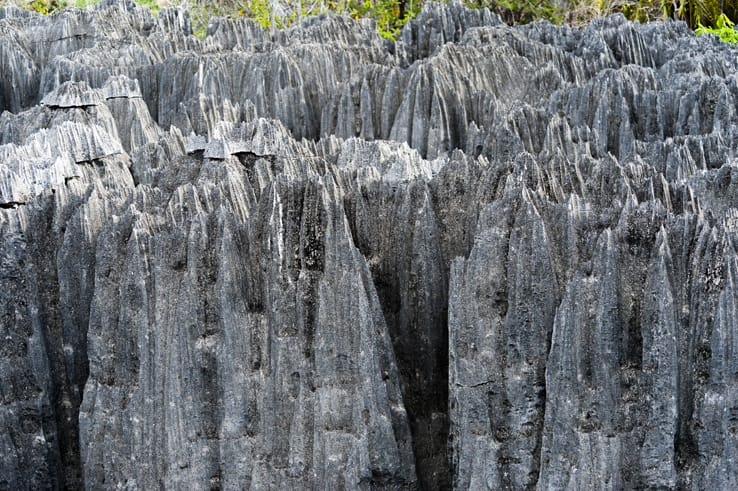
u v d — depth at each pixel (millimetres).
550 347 10016
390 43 27031
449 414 11000
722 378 9180
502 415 10258
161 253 11352
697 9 34594
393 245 11789
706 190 12352
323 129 21172
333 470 10602
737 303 9133
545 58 22703
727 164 12438
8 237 12406
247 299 11109
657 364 9266
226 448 11000
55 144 15492
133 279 11688
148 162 16391
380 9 36875
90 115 18266
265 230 11047
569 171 11789
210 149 14250
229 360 10922
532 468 10141
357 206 11961
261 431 10953
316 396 10711
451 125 19484
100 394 12031
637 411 9438
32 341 12430
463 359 10375
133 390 11812
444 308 11492
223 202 12234
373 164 14727
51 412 12602
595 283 9523
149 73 22500
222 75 21719
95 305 12047
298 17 35469
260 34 27359
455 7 27578
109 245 12016
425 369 11508
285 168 13734
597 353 9445
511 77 21000
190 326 11016
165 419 11281
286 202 10945
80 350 12750
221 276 10906
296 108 21328
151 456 11523
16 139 18516
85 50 24219
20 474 12516
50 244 12898
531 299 10000
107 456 11938
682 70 20000
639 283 9547
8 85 24281
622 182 11000
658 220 9680
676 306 9438
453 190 12047
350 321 10578
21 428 12492
